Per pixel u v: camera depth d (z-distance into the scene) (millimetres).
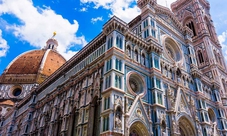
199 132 42531
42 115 53438
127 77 34000
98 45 40688
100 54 38688
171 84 43406
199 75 52531
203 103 49219
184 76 48688
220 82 64250
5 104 90875
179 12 89812
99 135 30031
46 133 46969
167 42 51531
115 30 35656
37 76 103750
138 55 38844
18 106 75125
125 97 31984
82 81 41500
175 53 52656
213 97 57469
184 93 44094
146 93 36094
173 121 36938
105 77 32562
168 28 52656
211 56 70250
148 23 44625
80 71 43906
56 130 42844
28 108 62688
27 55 122938
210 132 45125
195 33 79938
